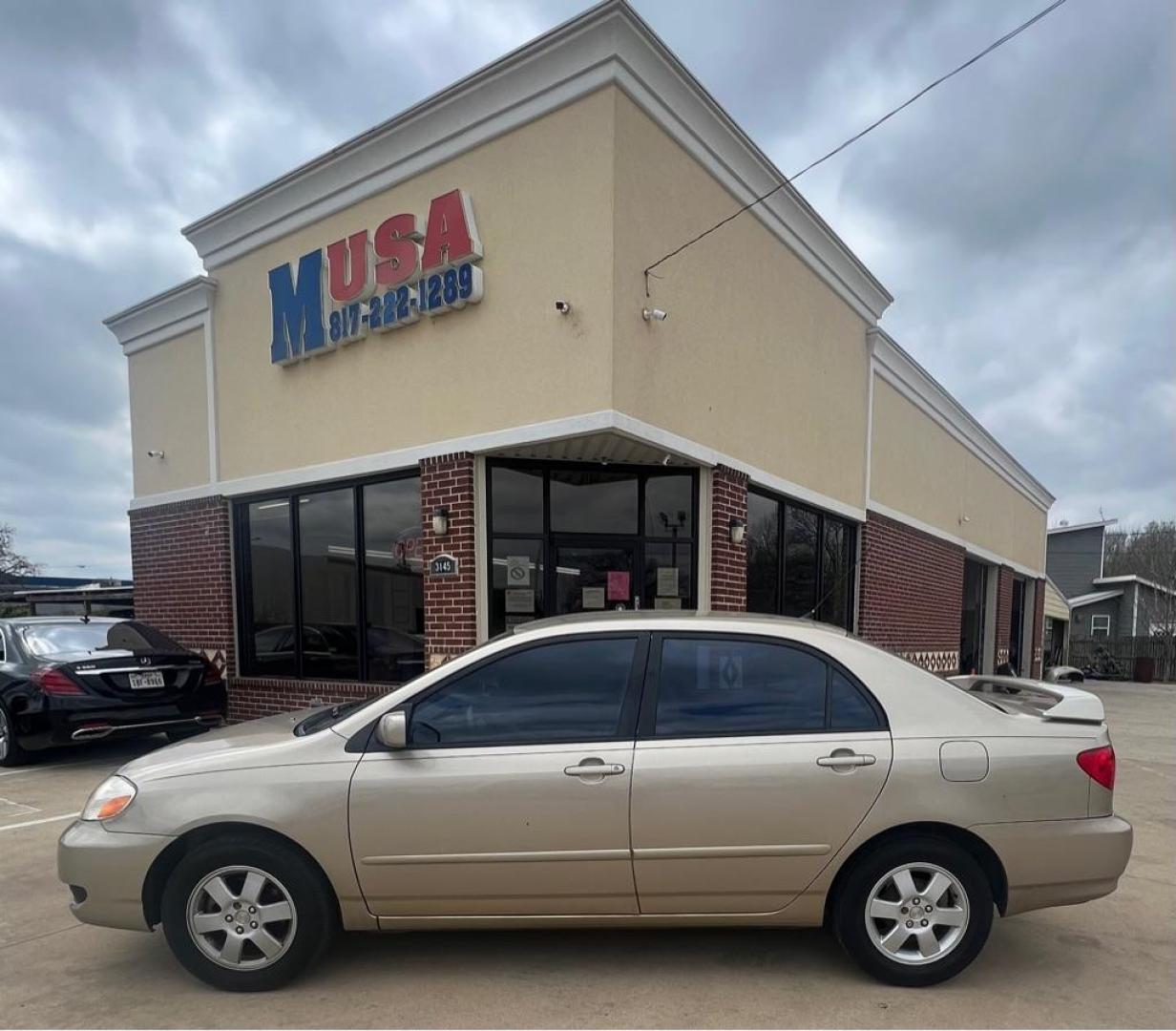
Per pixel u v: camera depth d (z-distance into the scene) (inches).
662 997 116.3
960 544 592.1
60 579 1178.0
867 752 118.7
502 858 117.1
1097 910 154.3
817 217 344.8
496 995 116.7
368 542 305.1
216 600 359.6
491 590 269.4
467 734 121.6
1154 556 1333.7
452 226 259.6
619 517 283.6
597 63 229.1
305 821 116.3
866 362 421.1
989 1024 110.3
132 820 118.7
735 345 295.6
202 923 118.1
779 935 137.6
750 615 137.8
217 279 354.6
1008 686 157.1
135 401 405.7
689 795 116.6
